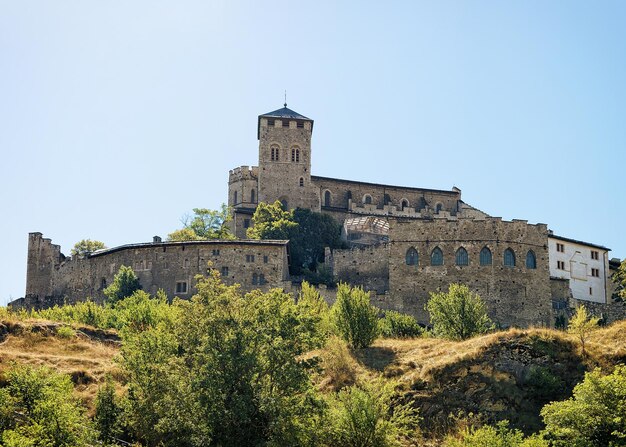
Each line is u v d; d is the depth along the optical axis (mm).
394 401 70688
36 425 57438
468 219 127938
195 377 63031
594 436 57375
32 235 159125
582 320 75188
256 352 63469
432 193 185875
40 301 149000
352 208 176500
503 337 74438
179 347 68500
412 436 66750
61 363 79625
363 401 62562
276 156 178125
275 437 59656
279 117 179250
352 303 88375
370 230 161250
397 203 184000
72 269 148000
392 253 129125
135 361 67625
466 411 69125
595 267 136625
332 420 61906
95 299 140125
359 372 77750
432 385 71625
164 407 62875
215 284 69688
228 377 61719
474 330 89000
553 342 73438
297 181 177125
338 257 142750
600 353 72000
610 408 57938
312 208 175625
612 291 137125
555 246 132750
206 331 65562
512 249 126750
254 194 181875
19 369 66062
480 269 125688
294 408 61812
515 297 124938
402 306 126688
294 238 153125
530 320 124500
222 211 167875
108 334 94375
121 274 131000
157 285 131750
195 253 131375
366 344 86062
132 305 106562
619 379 59438
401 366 77062
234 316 65938
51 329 90625
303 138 179625
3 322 88562
